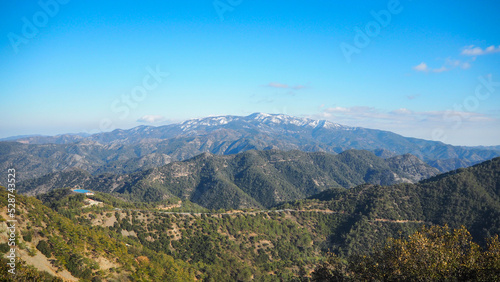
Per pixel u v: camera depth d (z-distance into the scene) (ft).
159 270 252.42
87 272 194.59
